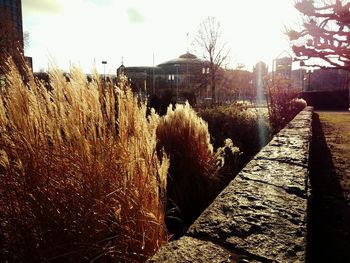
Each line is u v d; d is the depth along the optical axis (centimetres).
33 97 162
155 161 189
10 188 144
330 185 297
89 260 137
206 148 350
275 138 385
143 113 194
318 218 220
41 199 144
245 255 95
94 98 174
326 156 446
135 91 203
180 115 345
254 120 700
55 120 163
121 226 146
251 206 138
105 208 151
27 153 150
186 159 306
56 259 136
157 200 173
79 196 149
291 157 255
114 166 164
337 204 246
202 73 2908
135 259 148
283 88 1088
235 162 441
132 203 160
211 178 321
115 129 182
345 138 641
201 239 107
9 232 140
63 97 169
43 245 140
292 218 125
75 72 174
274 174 197
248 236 108
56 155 157
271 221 121
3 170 144
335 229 202
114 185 158
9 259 138
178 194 284
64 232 141
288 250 98
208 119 670
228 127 646
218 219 123
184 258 93
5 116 162
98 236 142
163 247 101
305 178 187
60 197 148
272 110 988
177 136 321
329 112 1775
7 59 164
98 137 172
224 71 2858
